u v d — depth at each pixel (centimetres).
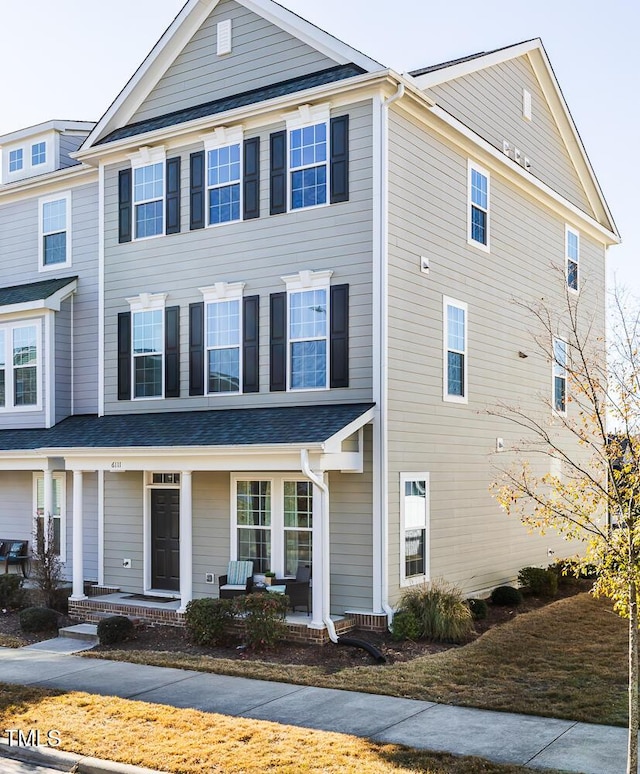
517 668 1137
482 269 1794
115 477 1794
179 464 1492
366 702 991
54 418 1931
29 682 1113
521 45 1961
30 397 1966
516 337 1930
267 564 1562
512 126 1962
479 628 1451
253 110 1583
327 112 1518
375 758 789
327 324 1505
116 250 1831
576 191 2328
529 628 1409
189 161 1712
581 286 2227
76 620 1585
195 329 1689
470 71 1764
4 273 2155
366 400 1452
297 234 1552
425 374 1567
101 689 1070
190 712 948
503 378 1864
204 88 1745
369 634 1382
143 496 1744
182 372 1712
